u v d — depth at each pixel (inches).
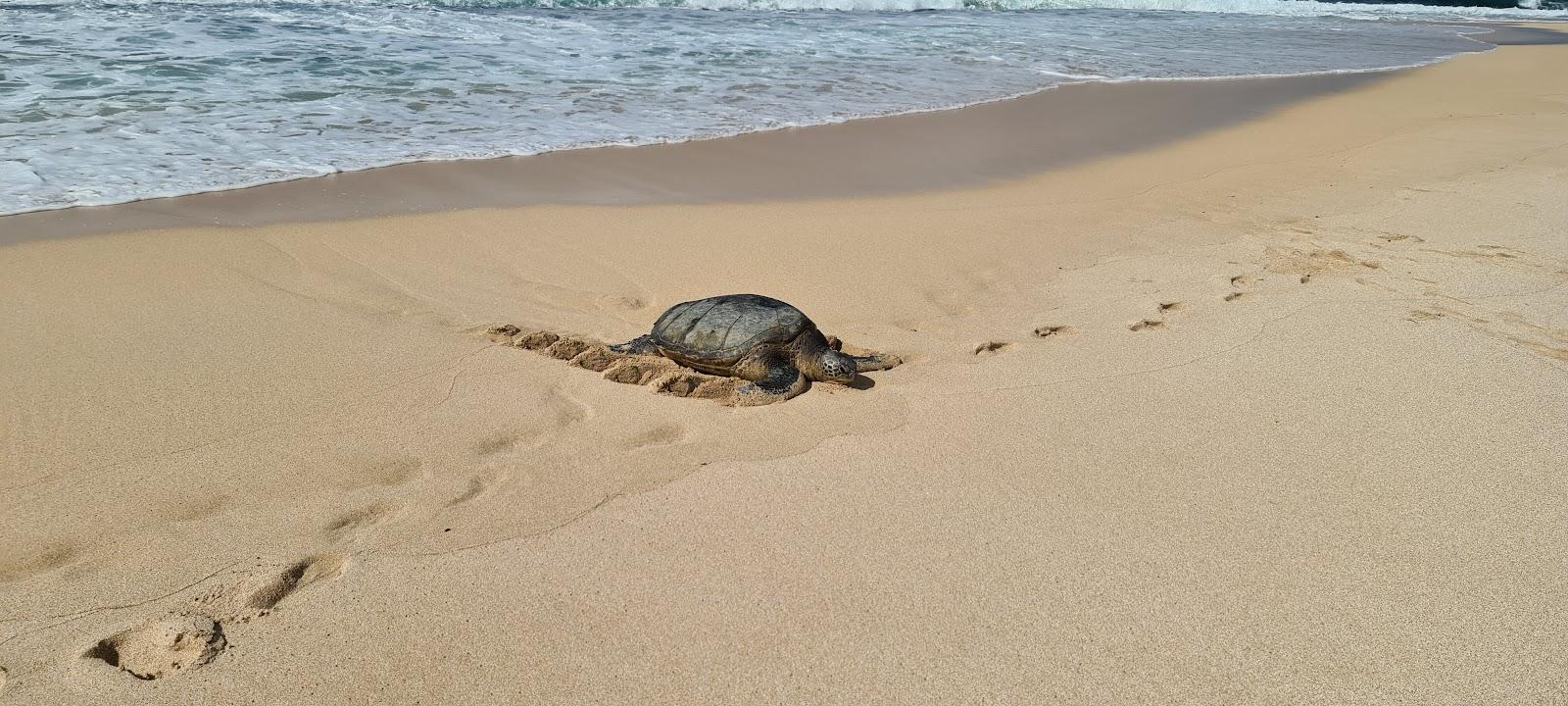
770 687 92.0
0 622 96.8
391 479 126.2
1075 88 440.8
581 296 194.9
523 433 139.4
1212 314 189.5
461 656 95.4
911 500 123.9
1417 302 195.3
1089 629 100.0
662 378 155.2
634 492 124.6
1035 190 285.6
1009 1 799.7
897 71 452.4
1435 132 371.9
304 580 106.7
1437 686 91.7
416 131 307.4
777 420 145.3
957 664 95.0
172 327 169.2
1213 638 98.3
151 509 117.0
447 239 222.1
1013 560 111.5
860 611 102.7
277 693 90.0
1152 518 120.0
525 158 288.8
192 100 319.9
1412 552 112.6
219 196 240.2
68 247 201.6
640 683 92.4
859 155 313.6
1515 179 297.6
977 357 169.6
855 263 218.7
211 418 139.3
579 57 434.9
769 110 364.2
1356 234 244.8
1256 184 299.6
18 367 150.8
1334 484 127.6
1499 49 631.2
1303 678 93.0
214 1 503.2
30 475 122.5
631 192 263.7
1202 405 150.5
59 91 315.9
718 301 165.8
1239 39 638.5
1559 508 121.4
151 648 95.3
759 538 115.3
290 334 168.6
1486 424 143.9
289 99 331.6
